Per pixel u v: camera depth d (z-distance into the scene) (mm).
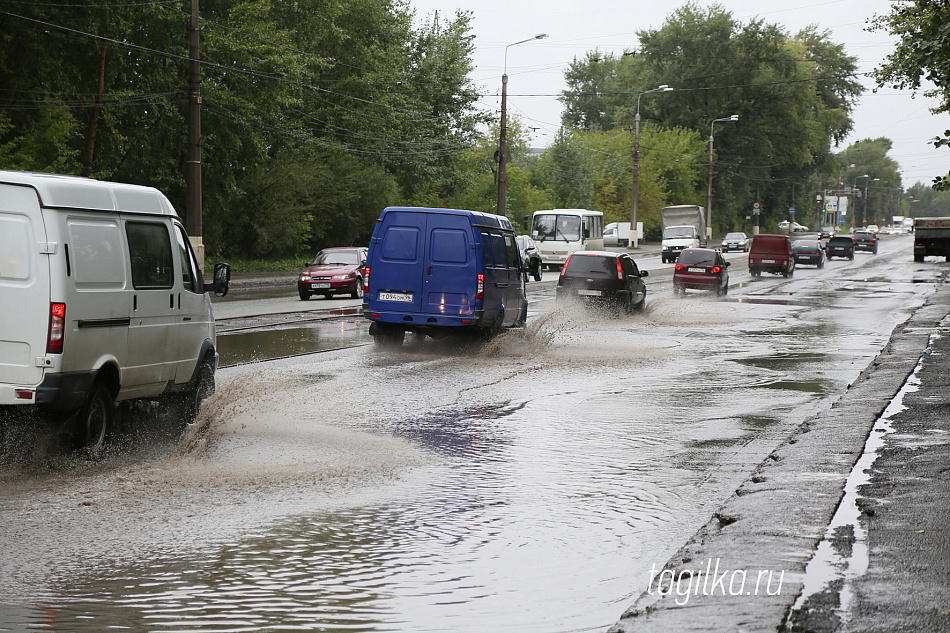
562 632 5094
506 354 18609
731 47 110250
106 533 6805
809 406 12930
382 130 60312
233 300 32625
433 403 12781
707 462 9445
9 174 8406
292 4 53344
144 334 9547
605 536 6906
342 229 60688
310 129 58375
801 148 115875
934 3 15594
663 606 5020
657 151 106562
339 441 10125
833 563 5746
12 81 35781
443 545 6652
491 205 77938
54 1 35219
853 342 21703
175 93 41969
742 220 124625
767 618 4777
